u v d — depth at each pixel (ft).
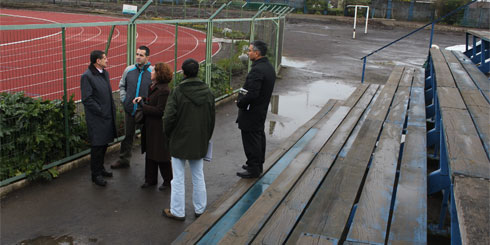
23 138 18.60
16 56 45.27
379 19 152.66
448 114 15.58
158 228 15.83
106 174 20.11
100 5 146.10
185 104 15.10
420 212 12.30
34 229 15.33
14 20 109.60
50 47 48.65
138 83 20.48
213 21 33.45
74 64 48.47
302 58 70.74
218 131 28.58
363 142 19.03
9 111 18.17
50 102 20.07
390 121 22.11
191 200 18.22
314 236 11.33
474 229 7.28
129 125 20.89
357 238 10.88
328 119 27.07
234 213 15.61
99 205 17.39
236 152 24.70
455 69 28.68
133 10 129.90
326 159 18.84
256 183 18.25
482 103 17.61
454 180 9.39
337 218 12.55
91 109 18.25
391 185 14.23
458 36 124.26
